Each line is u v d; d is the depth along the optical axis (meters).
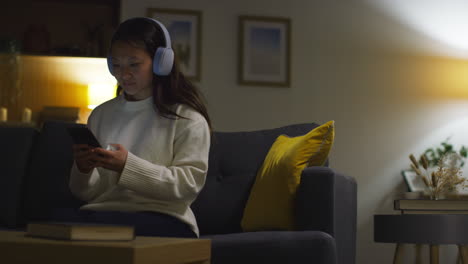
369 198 4.48
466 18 4.68
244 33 4.50
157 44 1.73
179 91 1.82
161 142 1.74
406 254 4.30
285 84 4.49
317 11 4.58
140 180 1.56
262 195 2.24
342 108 4.53
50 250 1.00
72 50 4.30
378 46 4.61
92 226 1.07
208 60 4.46
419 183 4.40
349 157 4.49
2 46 4.20
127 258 0.96
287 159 2.18
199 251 1.21
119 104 1.86
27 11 4.63
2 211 2.36
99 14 4.69
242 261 1.78
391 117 4.57
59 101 4.38
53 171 2.39
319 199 1.98
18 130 2.51
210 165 2.54
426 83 4.62
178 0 4.46
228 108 4.44
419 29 4.65
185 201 1.68
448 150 4.42
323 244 1.78
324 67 4.55
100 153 1.50
